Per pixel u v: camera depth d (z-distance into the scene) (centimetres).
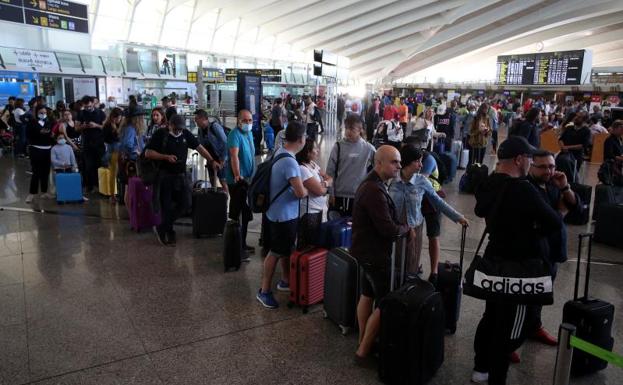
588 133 812
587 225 732
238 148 553
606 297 455
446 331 382
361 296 343
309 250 423
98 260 533
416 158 380
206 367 328
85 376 314
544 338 370
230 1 3400
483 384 312
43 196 857
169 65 3072
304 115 1888
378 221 308
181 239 616
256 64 4569
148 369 324
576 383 317
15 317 395
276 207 406
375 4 4178
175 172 580
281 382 312
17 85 2014
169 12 3328
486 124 1101
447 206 387
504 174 291
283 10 3850
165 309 414
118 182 802
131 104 742
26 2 2214
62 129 833
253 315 406
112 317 397
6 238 610
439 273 379
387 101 2402
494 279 279
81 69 2362
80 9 2495
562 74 4681
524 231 282
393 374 302
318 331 380
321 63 1677
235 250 502
